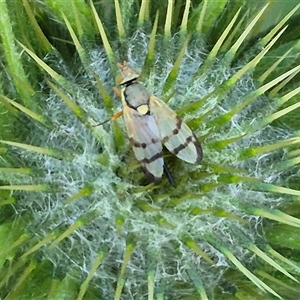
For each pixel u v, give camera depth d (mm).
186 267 51
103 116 52
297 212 55
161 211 49
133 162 49
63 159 50
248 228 53
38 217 52
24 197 53
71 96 54
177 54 55
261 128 53
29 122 54
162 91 51
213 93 50
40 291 51
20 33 54
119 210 50
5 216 53
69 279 51
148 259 50
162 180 49
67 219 51
